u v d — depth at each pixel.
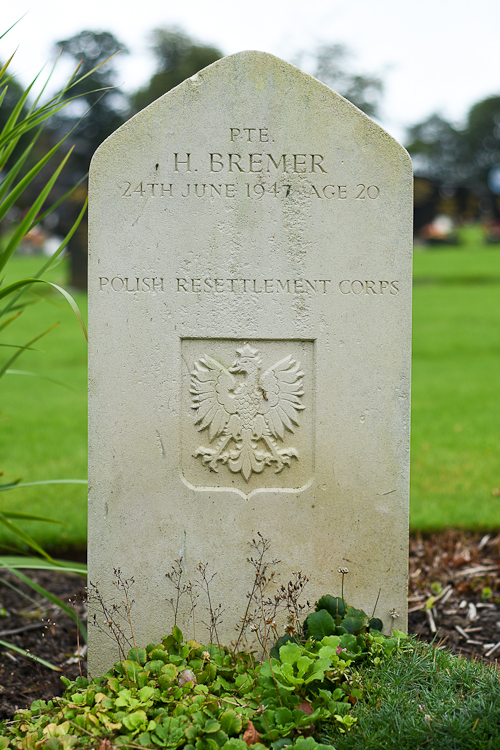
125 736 2.28
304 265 2.96
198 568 3.02
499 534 4.38
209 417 3.01
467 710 2.31
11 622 3.57
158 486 2.99
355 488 3.04
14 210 30.70
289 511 3.04
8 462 5.64
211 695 2.47
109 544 2.99
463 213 35.53
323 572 3.07
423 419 7.00
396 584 3.07
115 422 2.96
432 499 4.83
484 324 13.05
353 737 2.24
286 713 2.32
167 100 2.87
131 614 3.01
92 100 34.41
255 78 2.88
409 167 2.93
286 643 2.86
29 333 12.68
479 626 3.35
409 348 3.00
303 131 2.91
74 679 3.04
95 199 2.88
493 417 7.00
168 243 2.92
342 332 2.99
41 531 4.36
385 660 2.68
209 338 2.98
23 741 2.29
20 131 2.85
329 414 3.02
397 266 2.97
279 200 2.93
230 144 2.90
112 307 2.92
